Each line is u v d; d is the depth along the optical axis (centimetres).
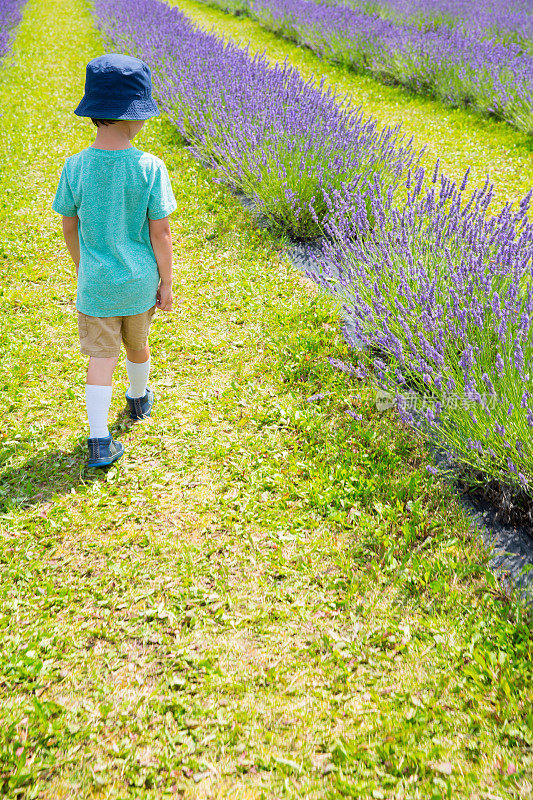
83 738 201
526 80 877
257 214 617
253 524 286
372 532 274
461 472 302
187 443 336
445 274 366
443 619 237
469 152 803
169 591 254
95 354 294
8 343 418
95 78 245
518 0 1348
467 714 204
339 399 362
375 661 224
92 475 316
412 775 187
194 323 448
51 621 241
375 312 371
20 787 188
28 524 283
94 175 257
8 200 653
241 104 748
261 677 220
